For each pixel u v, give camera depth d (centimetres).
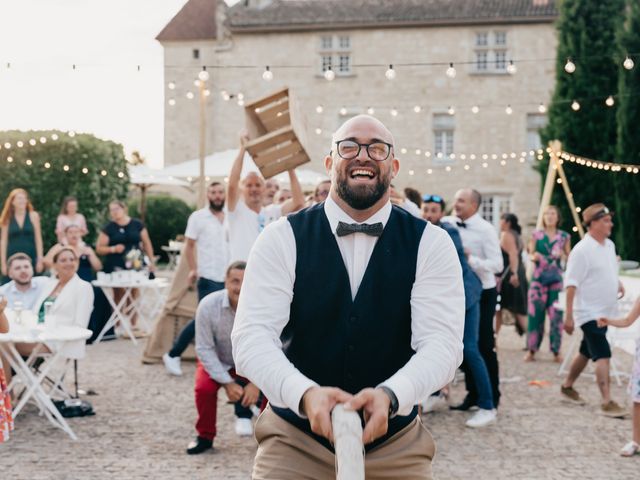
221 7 2800
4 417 511
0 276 1180
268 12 2747
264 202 1012
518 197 2645
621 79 2014
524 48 2614
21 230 1118
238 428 625
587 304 695
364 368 270
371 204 264
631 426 660
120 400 746
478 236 698
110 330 1155
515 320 1022
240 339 260
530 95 2620
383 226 273
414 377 246
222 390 811
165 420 674
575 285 694
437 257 270
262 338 257
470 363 664
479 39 2655
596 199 2141
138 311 1160
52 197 1808
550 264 980
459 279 271
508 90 2634
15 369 632
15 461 553
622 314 875
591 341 698
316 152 2711
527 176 2644
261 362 250
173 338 941
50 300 673
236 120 2770
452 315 266
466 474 530
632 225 1994
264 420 284
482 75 2638
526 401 755
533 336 983
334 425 229
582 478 522
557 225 991
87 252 1095
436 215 651
